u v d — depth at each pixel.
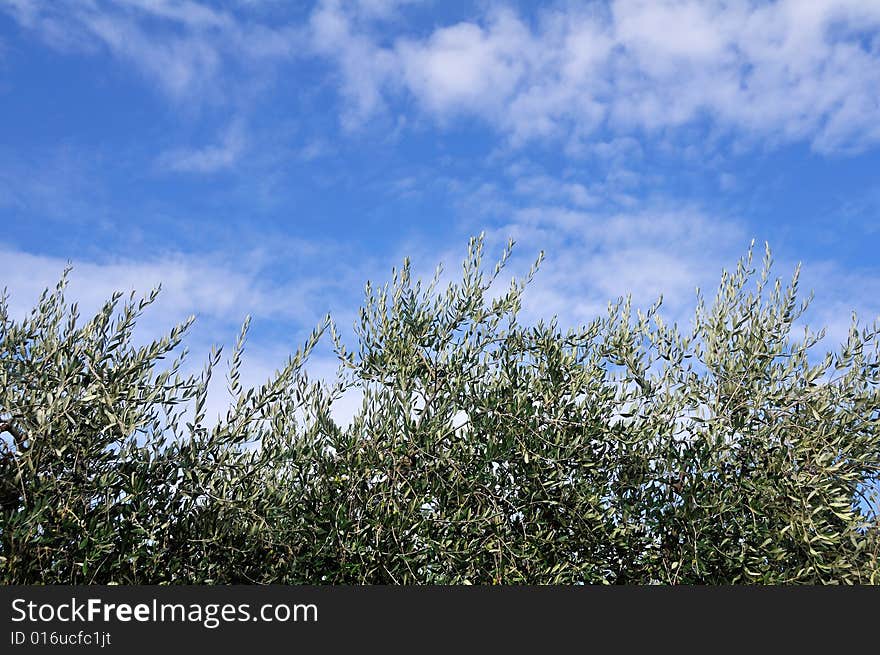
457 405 8.07
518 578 7.52
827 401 8.18
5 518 6.27
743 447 8.17
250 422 7.17
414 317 8.45
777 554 7.67
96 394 6.75
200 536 6.98
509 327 8.62
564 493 7.85
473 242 8.75
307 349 7.59
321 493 7.50
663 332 8.67
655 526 7.99
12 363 6.90
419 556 7.45
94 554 6.33
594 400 8.30
